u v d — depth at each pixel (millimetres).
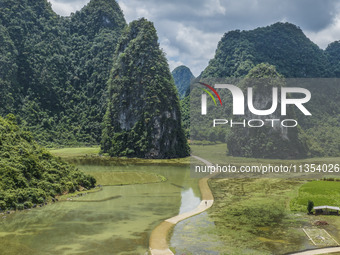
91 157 132625
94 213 47188
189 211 49094
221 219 44688
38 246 34281
